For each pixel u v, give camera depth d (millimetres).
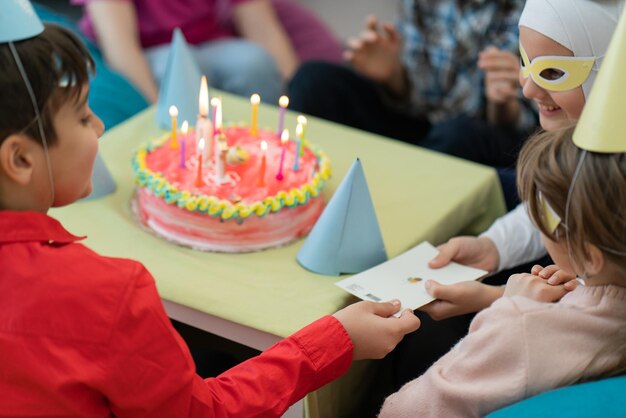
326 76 2084
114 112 1964
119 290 894
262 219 1345
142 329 900
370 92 2162
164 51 2494
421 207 1482
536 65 1246
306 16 3029
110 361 883
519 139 1916
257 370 1032
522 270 1441
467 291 1227
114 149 1603
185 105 1657
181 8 2533
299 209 1380
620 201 859
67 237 936
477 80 2115
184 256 1317
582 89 1233
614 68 855
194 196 1330
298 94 2084
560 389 910
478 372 979
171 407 932
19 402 882
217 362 1504
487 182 1591
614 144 858
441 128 1993
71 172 941
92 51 2318
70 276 885
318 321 1090
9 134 865
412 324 1134
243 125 1579
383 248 1325
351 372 1299
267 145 1494
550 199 907
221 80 2564
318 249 1295
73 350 875
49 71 876
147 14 2504
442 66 2162
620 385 893
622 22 855
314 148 1507
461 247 1359
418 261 1321
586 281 952
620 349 933
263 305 1208
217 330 1216
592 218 872
